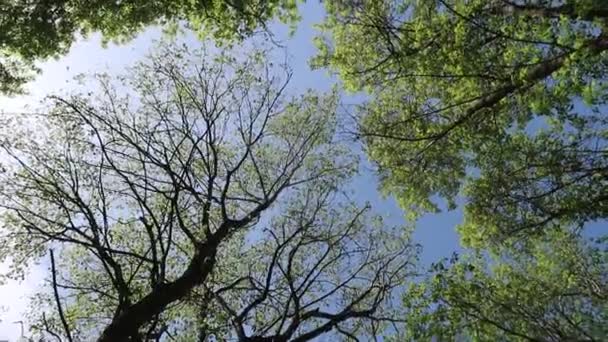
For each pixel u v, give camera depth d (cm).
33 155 1212
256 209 1287
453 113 1537
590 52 962
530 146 1327
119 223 1330
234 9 1487
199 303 1134
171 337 1176
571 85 981
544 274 1226
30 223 1095
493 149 1403
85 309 1291
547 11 1098
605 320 831
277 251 1152
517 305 929
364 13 1477
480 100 1407
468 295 930
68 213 1098
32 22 1321
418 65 1334
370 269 1353
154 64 1406
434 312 904
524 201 1371
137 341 958
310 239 1348
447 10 1268
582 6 949
